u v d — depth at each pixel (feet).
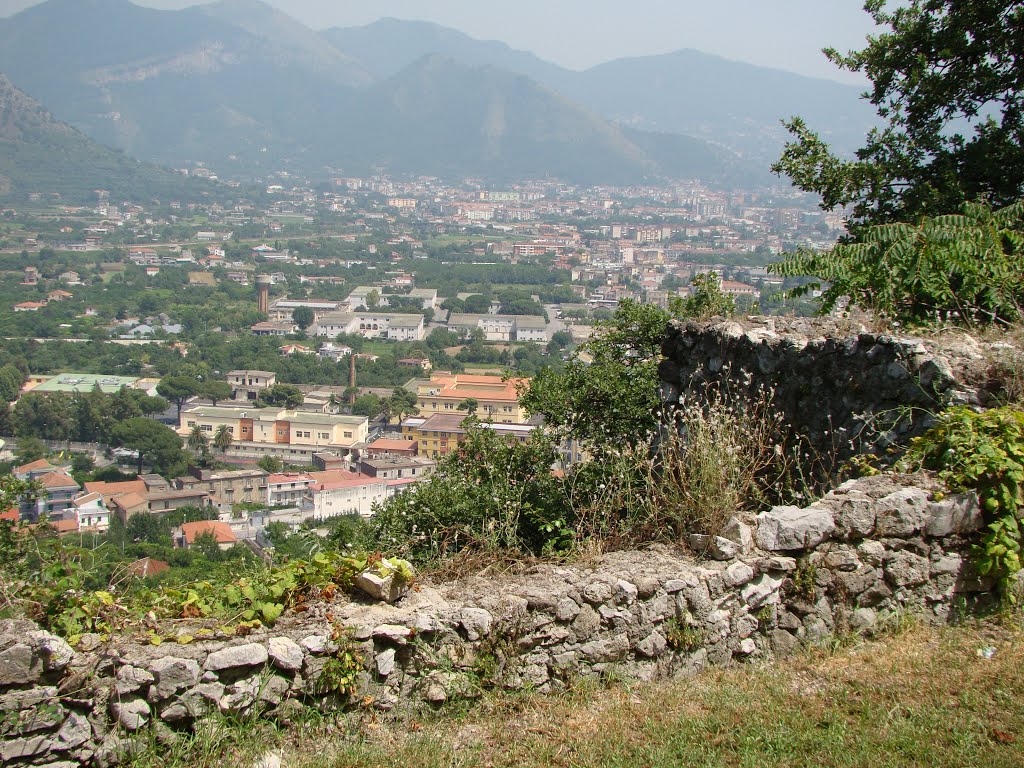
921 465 17.56
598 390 30.94
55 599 13.07
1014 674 14.26
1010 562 16.40
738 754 12.66
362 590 14.34
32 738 11.64
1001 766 12.02
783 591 15.83
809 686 14.49
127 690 12.08
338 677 13.07
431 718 13.69
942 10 44.70
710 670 15.16
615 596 14.74
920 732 12.84
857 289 27.22
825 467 21.22
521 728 13.48
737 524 15.98
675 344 25.49
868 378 20.68
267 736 12.71
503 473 29.35
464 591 14.87
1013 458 16.70
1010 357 19.47
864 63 46.83
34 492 36.68
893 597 16.28
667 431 24.25
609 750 12.80
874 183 43.60
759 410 22.53
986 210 28.04
